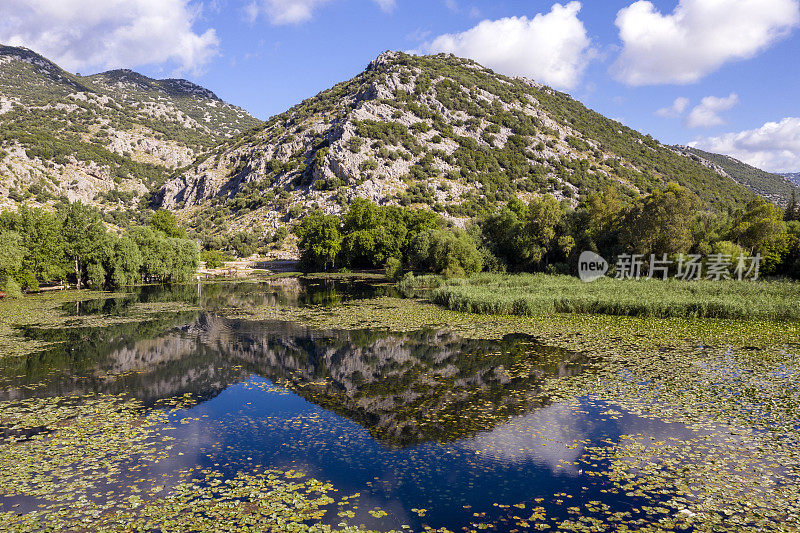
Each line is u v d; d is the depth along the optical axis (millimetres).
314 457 11766
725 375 17984
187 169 177375
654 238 52344
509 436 12812
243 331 28797
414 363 21031
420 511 9172
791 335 25156
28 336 27328
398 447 12305
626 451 11656
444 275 57344
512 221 64750
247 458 11688
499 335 26547
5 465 11109
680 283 43250
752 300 33500
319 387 17750
